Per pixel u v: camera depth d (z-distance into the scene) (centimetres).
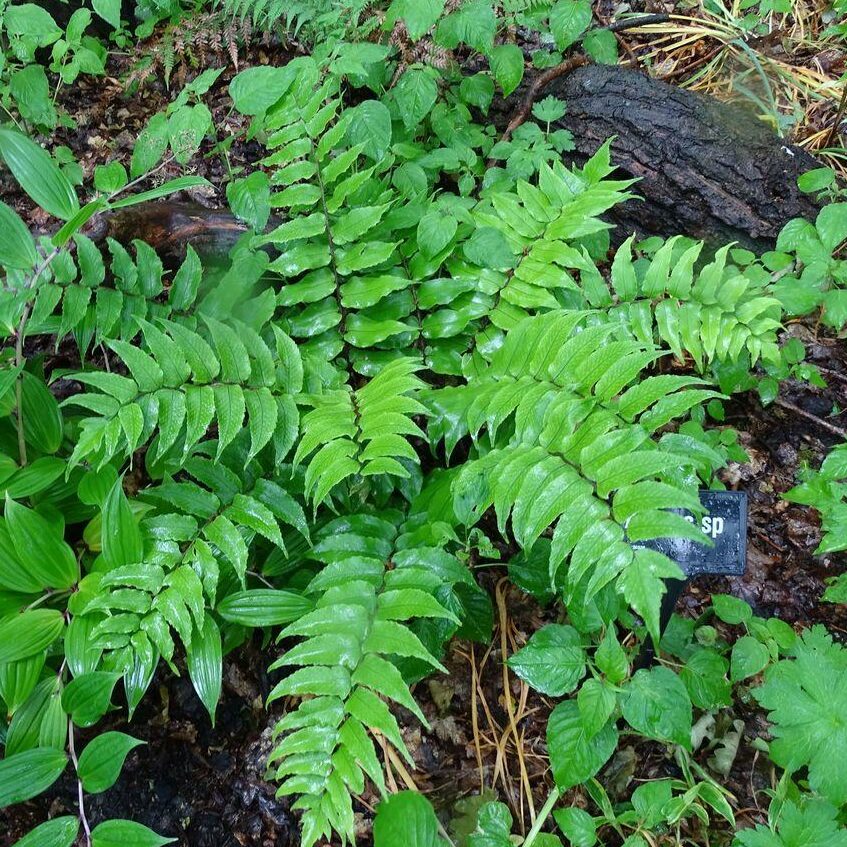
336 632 180
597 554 167
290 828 218
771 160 313
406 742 229
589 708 191
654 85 324
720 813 210
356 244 261
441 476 239
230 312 258
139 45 388
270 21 335
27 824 217
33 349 287
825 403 294
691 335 241
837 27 360
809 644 214
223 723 235
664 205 318
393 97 317
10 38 331
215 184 339
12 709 191
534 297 249
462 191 304
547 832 215
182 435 238
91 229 274
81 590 206
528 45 380
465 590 231
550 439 196
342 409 224
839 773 183
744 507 200
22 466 229
